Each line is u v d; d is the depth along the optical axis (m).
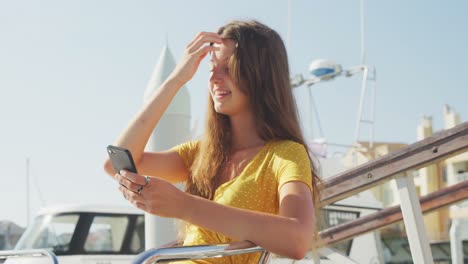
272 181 2.83
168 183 2.53
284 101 3.06
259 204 2.83
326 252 5.46
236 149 3.11
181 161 3.32
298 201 2.62
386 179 4.23
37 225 10.01
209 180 3.09
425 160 4.10
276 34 3.13
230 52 3.06
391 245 15.08
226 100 3.05
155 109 3.09
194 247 2.39
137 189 2.52
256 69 3.03
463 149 4.01
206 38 3.09
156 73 5.69
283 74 3.09
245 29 3.08
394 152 4.20
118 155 2.54
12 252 3.28
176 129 5.59
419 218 4.14
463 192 4.62
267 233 2.48
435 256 15.27
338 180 4.35
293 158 2.80
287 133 3.04
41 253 3.19
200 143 3.34
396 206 4.91
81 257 9.63
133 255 9.90
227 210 2.51
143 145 3.09
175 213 2.51
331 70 14.06
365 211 9.84
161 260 2.36
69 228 9.86
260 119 3.02
